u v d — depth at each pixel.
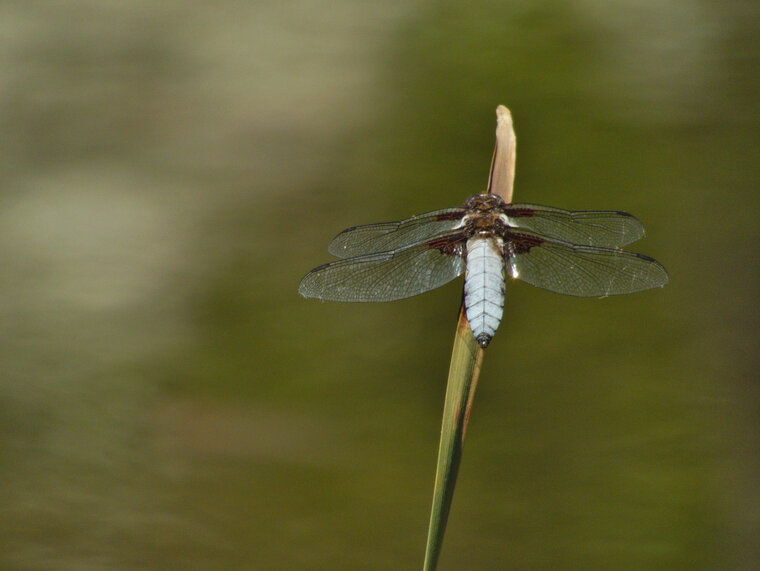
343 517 2.58
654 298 2.60
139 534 2.58
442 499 2.49
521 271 2.53
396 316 2.62
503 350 2.60
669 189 2.61
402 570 2.57
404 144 2.63
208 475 2.59
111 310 2.64
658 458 2.58
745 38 2.63
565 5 2.64
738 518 2.57
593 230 2.54
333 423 2.60
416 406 2.61
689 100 2.62
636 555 2.57
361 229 2.54
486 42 2.63
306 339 2.62
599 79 2.62
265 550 2.57
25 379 2.61
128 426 2.60
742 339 2.60
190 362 2.62
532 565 2.57
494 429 2.59
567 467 2.59
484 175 2.62
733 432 2.59
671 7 2.64
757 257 2.60
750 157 2.61
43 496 2.58
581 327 2.60
